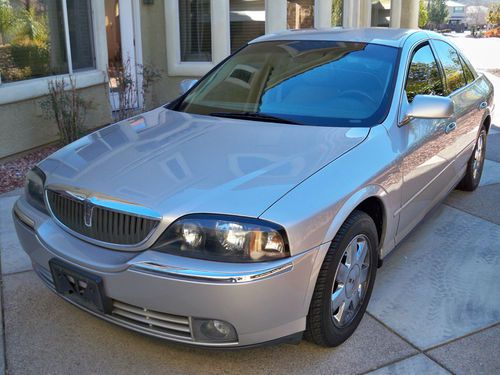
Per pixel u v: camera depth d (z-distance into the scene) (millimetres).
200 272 2383
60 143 6816
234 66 4227
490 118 5523
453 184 4758
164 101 9539
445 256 4105
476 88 5086
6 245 4238
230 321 2445
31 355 2922
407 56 3832
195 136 3252
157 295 2469
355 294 3064
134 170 2840
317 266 2598
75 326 3178
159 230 2496
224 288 2373
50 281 3016
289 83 3791
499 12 49844
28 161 6398
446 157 4191
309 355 2922
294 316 2580
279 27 9203
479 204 5191
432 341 3061
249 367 2828
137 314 2609
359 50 3896
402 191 3387
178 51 9281
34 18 6766
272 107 3637
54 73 7160
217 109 3793
